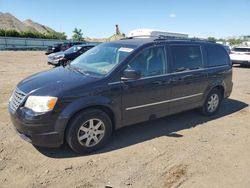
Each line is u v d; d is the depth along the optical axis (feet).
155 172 11.98
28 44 141.69
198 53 18.56
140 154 13.61
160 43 16.24
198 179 11.59
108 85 13.53
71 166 12.21
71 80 13.34
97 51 16.90
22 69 46.42
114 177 11.48
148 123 18.13
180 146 14.73
